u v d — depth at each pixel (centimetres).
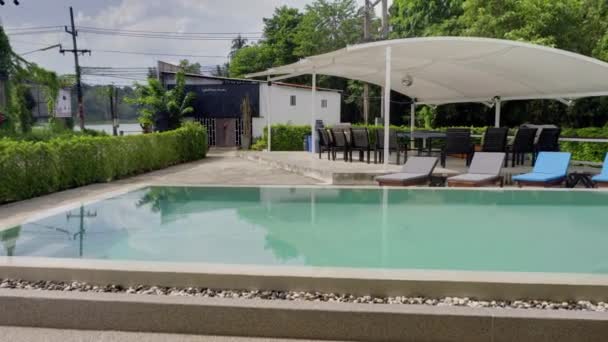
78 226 560
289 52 3662
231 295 307
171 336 282
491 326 261
